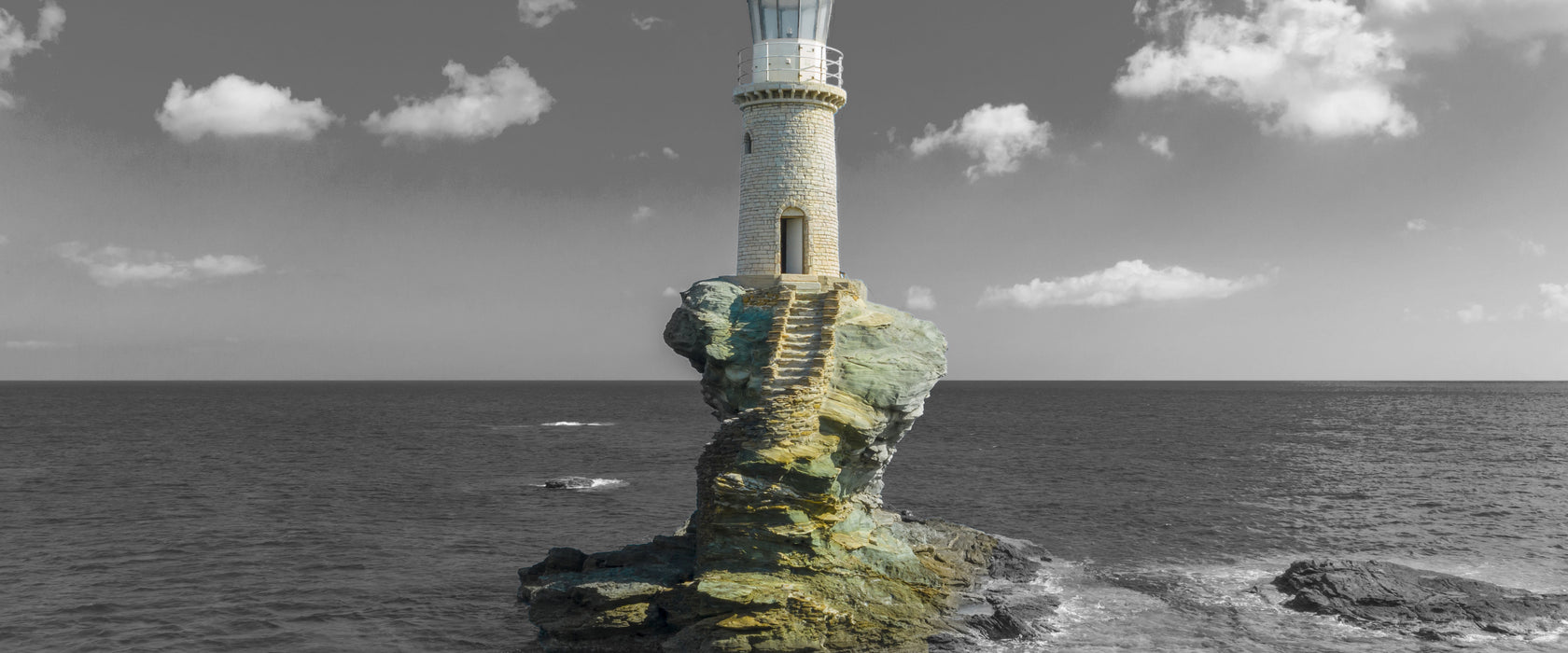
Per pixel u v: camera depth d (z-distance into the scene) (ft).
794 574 127.44
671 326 158.92
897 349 143.64
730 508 126.21
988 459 351.25
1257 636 134.10
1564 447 404.36
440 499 255.70
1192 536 200.44
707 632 120.57
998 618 134.62
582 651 127.95
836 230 161.58
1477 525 212.23
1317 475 302.66
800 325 144.36
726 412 151.53
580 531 213.66
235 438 447.42
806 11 157.99
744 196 159.74
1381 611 141.08
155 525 216.54
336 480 292.40
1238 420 612.70
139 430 500.33
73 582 165.68
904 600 133.28
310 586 164.86
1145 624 139.13
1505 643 129.08
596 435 486.79
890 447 145.28
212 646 134.82
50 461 342.44
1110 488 271.90
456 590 162.61
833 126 161.79
